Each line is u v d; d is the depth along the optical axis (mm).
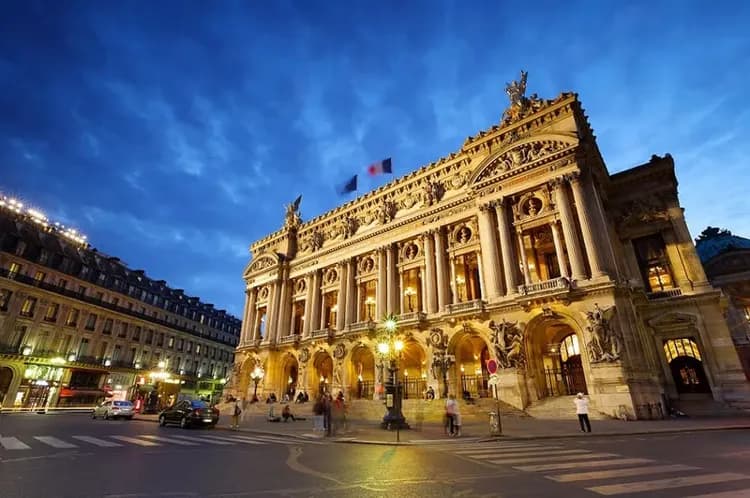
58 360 53375
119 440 17172
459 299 40188
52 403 52375
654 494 7766
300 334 54031
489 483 8992
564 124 35594
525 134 37781
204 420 24984
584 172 33469
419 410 30531
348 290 48594
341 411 21391
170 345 73812
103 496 7953
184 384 74688
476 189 38844
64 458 12125
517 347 31328
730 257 44156
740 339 39344
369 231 48688
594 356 27453
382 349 27797
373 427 23859
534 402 29625
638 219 36438
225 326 91438
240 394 55250
